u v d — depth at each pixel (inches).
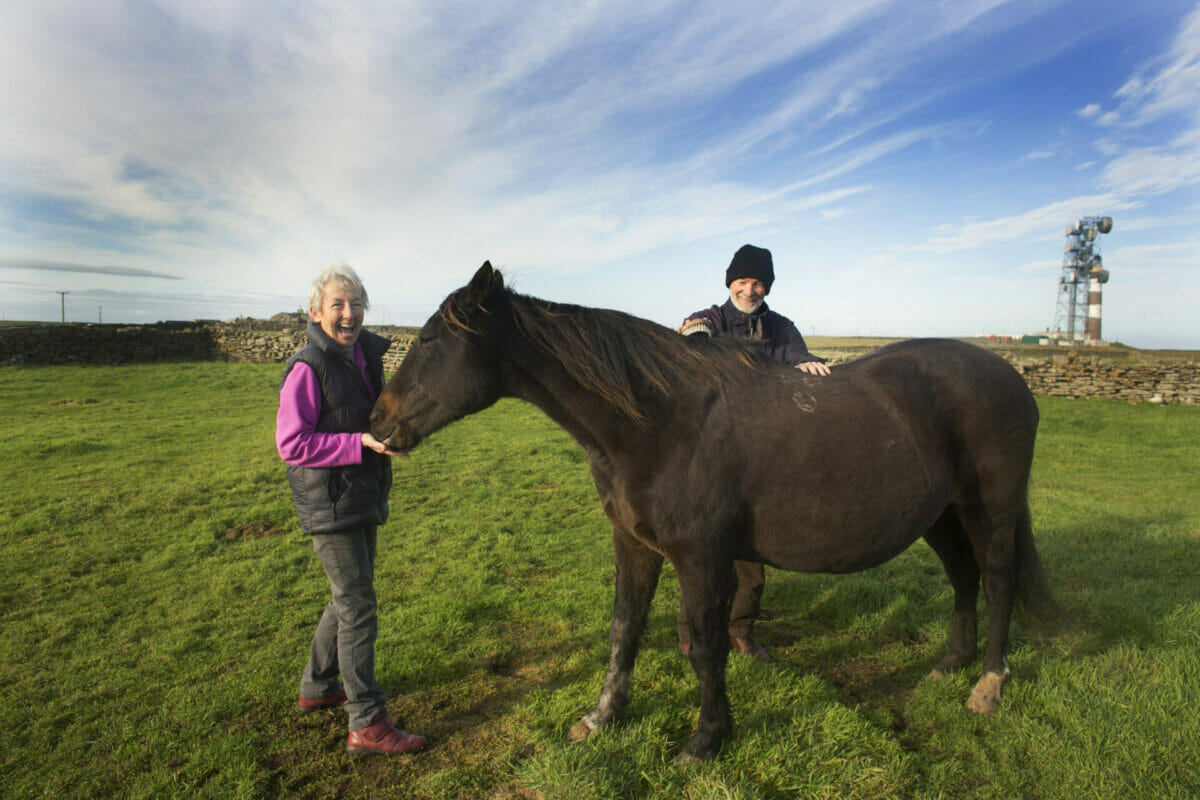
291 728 102.8
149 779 89.3
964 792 84.8
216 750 94.6
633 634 102.8
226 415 470.0
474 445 361.7
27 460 307.3
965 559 118.0
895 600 147.9
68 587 163.8
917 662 123.6
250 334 974.4
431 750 97.0
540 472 297.0
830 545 94.6
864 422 94.5
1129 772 85.4
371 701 95.0
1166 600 140.9
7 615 147.8
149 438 370.9
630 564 103.4
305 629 140.4
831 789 84.0
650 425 91.5
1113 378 522.3
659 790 84.3
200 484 261.6
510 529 213.0
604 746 93.1
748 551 96.3
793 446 91.8
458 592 157.0
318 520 93.0
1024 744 93.3
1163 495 258.7
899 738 98.4
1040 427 418.9
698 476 90.3
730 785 84.3
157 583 167.2
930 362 103.0
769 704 104.5
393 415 92.9
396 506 242.7
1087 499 246.7
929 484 97.1
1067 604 140.9
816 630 139.9
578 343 91.9
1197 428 402.0
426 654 126.0
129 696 112.1
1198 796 80.4
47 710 107.9
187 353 952.9
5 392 581.9
